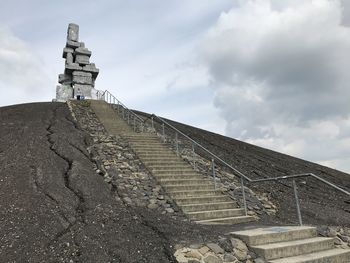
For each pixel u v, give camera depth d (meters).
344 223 10.52
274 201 12.37
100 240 6.83
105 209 8.52
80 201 9.05
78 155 13.13
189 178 12.84
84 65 41.84
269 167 20.08
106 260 6.14
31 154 12.65
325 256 6.96
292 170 21.02
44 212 7.98
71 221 7.75
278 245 7.06
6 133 17.62
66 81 41.50
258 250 6.88
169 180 11.88
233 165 17.38
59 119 21.89
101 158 13.29
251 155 23.14
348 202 14.97
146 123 24.81
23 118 22.64
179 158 15.11
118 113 26.80
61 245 6.62
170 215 9.48
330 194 16.17
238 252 6.79
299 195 14.31
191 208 10.24
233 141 28.91
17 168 11.16
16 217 7.71
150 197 10.48
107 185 10.85
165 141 18.25
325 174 23.23
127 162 13.42
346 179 23.39
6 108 28.75
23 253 6.30
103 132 19.39
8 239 6.77
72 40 42.06
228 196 11.65
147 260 6.21
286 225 9.27
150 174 12.48
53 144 14.34
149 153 14.90
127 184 11.09
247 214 10.59
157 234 7.23
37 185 9.68
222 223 9.62
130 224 7.73
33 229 7.15
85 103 29.17
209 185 12.23
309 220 10.39
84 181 10.31
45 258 6.17
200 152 18.39
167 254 6.44
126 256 6.29
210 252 6.57
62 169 11.38
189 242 6.78
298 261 6.57
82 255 6.25
